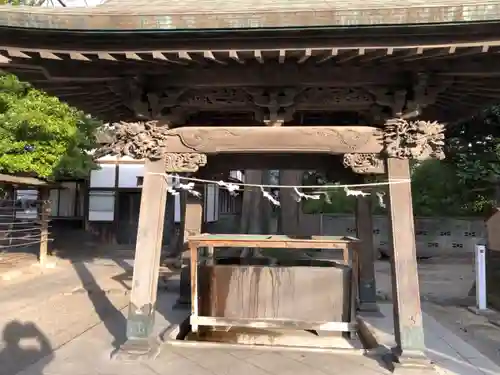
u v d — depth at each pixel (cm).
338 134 467
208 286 570
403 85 450
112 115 560
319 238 587
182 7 399
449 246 1808
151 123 477
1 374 431
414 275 438
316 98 469
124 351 455
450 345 538
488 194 1485
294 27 353
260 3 417
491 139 1267
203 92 480
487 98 486
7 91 1155
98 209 2167
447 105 511
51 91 486
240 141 474
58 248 1866
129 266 1426
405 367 413
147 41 385
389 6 350
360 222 729
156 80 465
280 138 470
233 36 371
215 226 2347
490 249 891
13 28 364
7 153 1175
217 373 419
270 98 459
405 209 451
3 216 1301
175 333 553
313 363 448
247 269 565
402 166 457
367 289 710
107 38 381
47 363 450
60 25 362
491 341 605
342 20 347
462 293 1023
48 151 1224
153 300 466
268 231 1106
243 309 559
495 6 334
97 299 874
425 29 350
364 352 477
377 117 468
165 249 1780
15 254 1512
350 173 711
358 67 438
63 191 2189
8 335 583
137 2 450
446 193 1864
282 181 1175
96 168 1533
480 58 401
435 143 454
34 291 966
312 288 558
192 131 480
